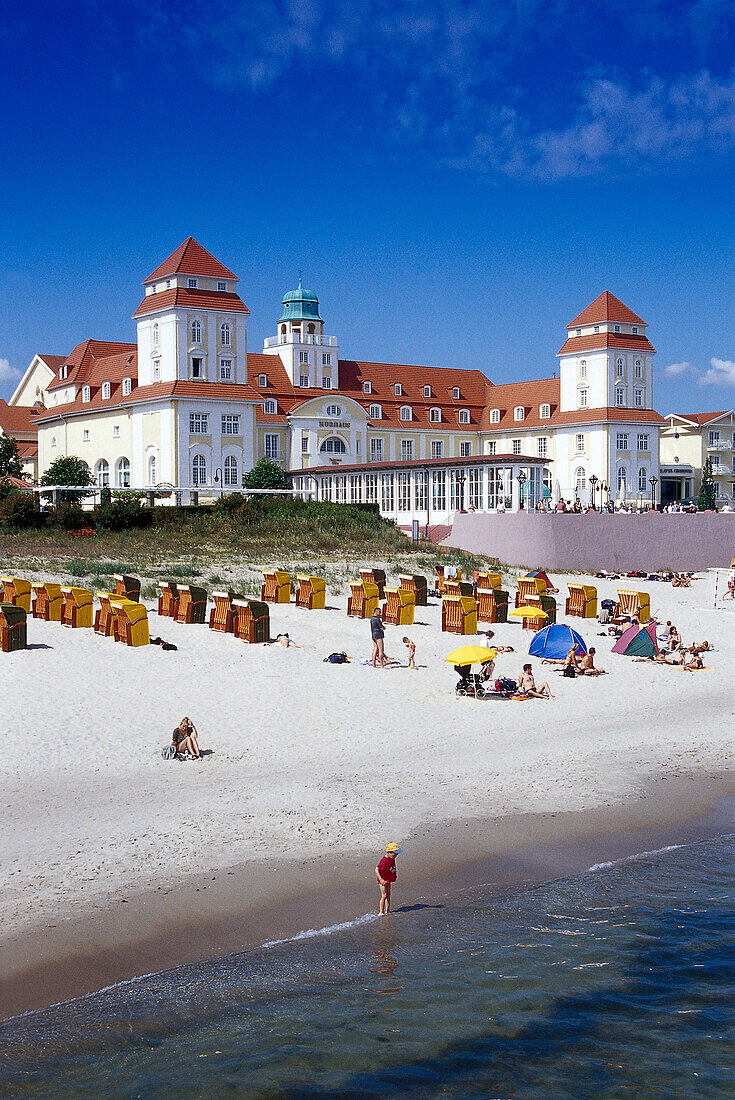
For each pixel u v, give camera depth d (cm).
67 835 1616
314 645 3375
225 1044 1128
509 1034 1174
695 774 2058
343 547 6072
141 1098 1033
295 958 1300
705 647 3534
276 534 6378
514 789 1933
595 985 1277
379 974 1277
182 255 9275
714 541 6631
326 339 10562
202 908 1398
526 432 10919
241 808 1769
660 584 5681
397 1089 1075
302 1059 1104
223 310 9288
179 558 5388
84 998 1191
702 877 1570
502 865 1588
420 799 1855
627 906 1473
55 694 2567
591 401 10381
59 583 4375
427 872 1549
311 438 9975
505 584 5241
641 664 3278
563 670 3097
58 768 1970
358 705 2578
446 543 6669
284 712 2480
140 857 1542
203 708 2492
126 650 3155
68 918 1351
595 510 7356
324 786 1908
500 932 1388
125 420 9600
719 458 11938
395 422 10744
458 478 7262
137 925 1345
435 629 3788
